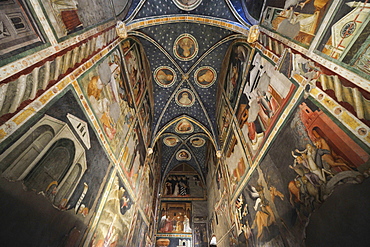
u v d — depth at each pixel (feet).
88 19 15.60
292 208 14.57
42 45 10.62
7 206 8.03
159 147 49.73
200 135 47.62
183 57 33.40
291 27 15.17
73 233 13.30
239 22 24.29
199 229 46.16
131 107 25.72
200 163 55.98
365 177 8.82
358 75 9.51
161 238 44.75
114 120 20.39
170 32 30.07
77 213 13.70
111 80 19.70
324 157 11.44
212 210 44.55
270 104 18.34
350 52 10.05
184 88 37.60
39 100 10.16
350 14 10.23
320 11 12.33
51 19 11.46
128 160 24.73
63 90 12.16
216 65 34.17
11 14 8.97
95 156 16.24
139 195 30.22
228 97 31.19
